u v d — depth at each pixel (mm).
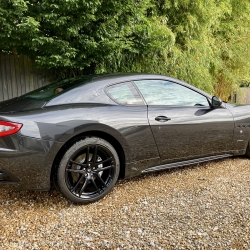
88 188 2684
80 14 4344
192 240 2020
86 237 2066
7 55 5840
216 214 2389
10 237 2059
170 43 6059
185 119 3105
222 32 8141
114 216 2385
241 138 3666
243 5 8008
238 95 8969
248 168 3574
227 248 1924
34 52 4980
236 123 3547
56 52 4652
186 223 2250
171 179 3221
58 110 2480
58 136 2371
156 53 6312
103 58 5301
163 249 1917
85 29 4930
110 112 2682
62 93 2686
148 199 2705
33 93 2980
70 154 2473
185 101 3258
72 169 2527
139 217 2361
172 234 2098
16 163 2277
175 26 6477
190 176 3312
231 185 3021
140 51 5902
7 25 3979
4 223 2258
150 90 3057
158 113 2959
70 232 2135
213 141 3379
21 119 2293
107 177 2756
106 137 2717
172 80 3229
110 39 5031
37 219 2332
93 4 4211
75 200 2545
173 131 3027
